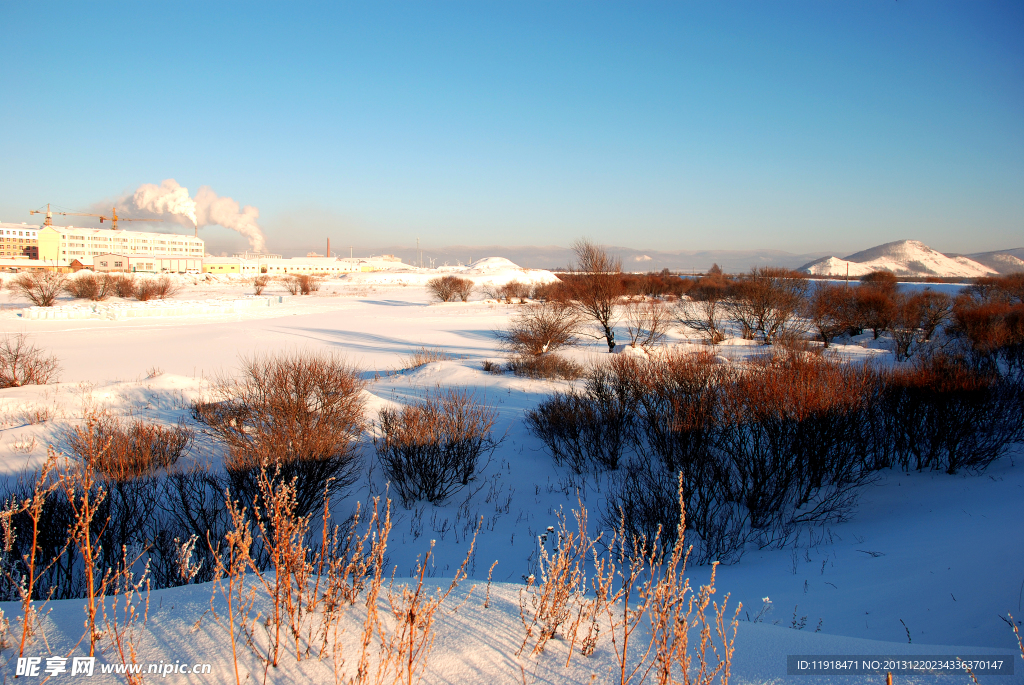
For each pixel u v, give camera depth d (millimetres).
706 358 10250
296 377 7867
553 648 2389
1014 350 15203
